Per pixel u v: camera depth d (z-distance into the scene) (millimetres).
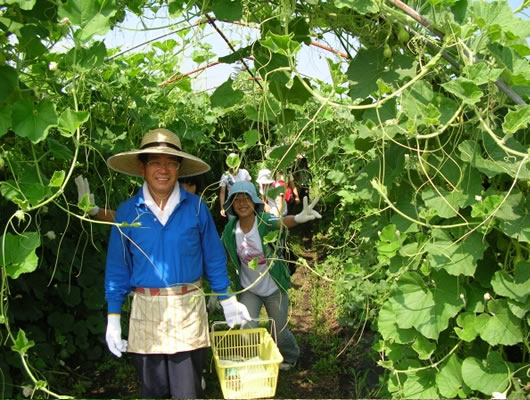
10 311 3365
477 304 2078
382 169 2207
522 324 2049
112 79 3889
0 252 1817
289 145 2307
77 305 4176
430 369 2305
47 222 3652
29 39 1954
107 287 2814
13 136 2346
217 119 6305
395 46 2166
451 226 1919
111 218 3242
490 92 1869
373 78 2113
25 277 3592
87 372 4184
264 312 5520
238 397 3363
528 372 2010
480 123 1927
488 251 2139
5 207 3090
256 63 2230
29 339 3637
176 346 2736
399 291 2156
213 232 2928
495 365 2057
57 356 4004
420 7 2047
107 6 1794
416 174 2168
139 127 4133
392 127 2004
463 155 1911
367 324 4684
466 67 1759
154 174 2744
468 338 2031
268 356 3703
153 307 2740
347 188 5434
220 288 2939
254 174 6160
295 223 3479
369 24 2197
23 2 1681
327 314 5332
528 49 1978
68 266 3906
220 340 3840
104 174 4062
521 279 1947
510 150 1721
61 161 3629
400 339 2221
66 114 1800
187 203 2830
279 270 3723
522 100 1824
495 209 1812
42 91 2701
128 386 4027
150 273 2732
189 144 5574
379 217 2625
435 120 1768
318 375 4203
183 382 2793
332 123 4445
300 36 2277
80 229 4074
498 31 1818
